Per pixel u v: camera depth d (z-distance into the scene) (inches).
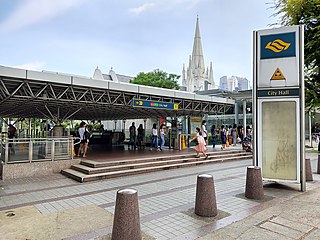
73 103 541.3
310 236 163.2
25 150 387.9
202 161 511.5
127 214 150.9
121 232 149.9
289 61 288.7
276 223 184.7
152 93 557.0
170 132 739.4
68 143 433.1
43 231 177.0
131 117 1025.5
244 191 283.7
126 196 152.5
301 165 279.9
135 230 151.5
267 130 300.0
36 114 897.5
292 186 299.1
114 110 723.4
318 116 1191.6
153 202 244.5
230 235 165.6
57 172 411.5
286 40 290.2
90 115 959.0
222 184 322.7
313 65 561.3
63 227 183.9
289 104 290.8
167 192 283.7
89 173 368.2
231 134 873.5
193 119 836.0
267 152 299.3
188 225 184.5
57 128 541.0
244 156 614.2
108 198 264.1
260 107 303.1
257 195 248.4
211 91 1259.2
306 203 232.2
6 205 243.1
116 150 646.5
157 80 1307.8
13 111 815.7
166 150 650.2
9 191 296.4
